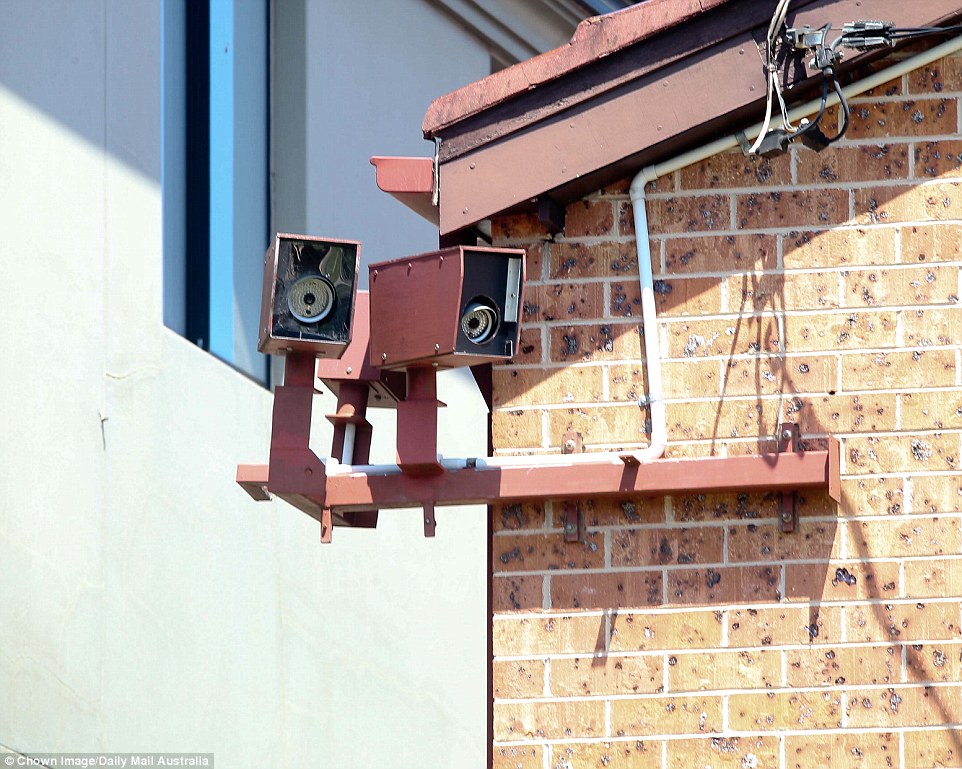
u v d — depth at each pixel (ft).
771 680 51.44
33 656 101.45
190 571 107.55
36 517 102.68
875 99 54.54
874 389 52.75
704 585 52.16
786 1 50.90
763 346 53.21
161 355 108.06
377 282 50.49
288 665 111.65
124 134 108.17
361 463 56.85
